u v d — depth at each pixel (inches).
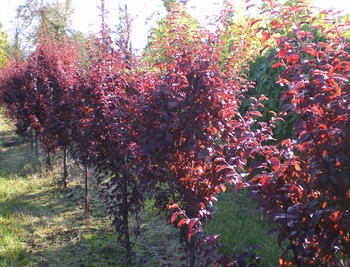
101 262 169.2
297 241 77.8
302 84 68.5
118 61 177.2
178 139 115.0
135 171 147.5
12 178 315.9
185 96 110.4
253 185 83.0
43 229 205.9
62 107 257.3
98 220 219.5
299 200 79.8
